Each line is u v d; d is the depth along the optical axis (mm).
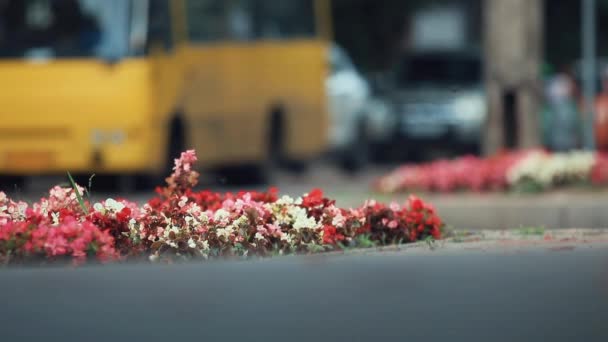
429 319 7117
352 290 8055
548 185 17625
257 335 6645
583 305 7562
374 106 29281
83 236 8992
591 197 16828
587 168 17781
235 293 7930
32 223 9250
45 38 18906
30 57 18875
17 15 18953
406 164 30297
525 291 8047
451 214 14594
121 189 20672
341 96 27938
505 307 7500
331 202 10008
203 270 8812
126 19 18797
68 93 18766
